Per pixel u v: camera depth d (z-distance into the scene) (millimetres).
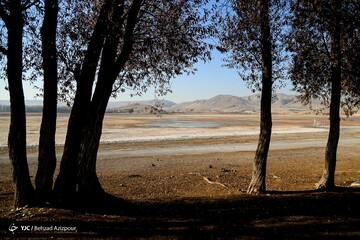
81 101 7957
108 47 8125
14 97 7359
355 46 10094
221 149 28594
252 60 11047
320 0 8570
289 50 10539
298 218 7383
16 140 7484
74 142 7922
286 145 32969
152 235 6203
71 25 8766
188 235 6215
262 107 10859
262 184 10992
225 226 6793
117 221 6965
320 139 39094
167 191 13094
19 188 7594
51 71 7602
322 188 11859
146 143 31859
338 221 7102
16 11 7184
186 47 8883
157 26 8641
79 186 8094
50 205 7566
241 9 9680
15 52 7234
